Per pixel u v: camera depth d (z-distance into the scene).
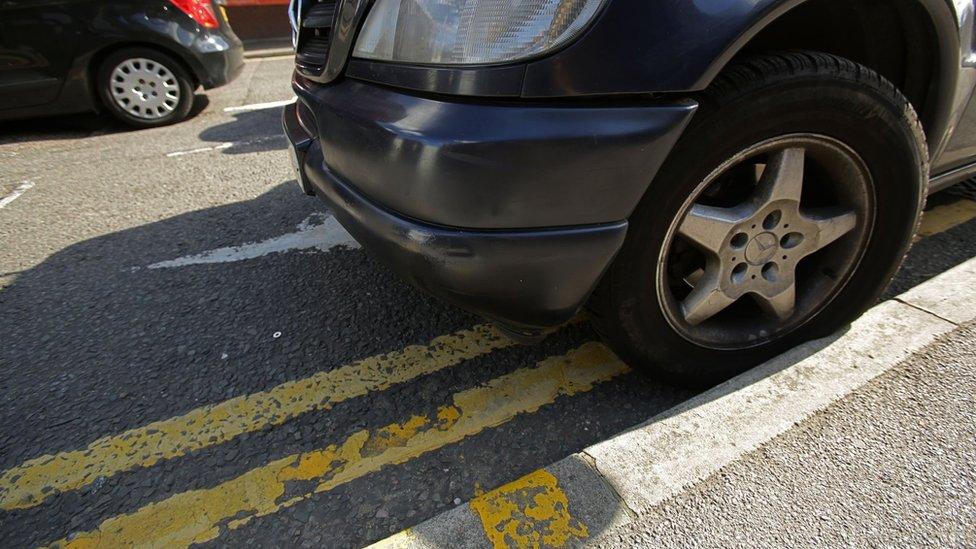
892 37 1.75
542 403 1.92
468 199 1.25
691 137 1.40
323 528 1.54
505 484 1.60
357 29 1.52
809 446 1.61
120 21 4.84
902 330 1.97
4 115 4.89
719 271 1.69
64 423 1.90
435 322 2.33
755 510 1.46
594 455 1.60
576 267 1.38
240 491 1.65
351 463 1.72
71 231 3.20
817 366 1.85
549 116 1.22
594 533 1.42
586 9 1.19
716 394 1.77
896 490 1.49
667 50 1.24
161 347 2.24
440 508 1.58
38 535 1.56
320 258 2.82
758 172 1.69
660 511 1.46
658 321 1.70
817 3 1.66
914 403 1.72
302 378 2.06
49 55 4.78
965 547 1.36
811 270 1.92
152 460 1.77
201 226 3.21
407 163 1.27
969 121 2.05
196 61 5.18
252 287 2.60
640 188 1.34
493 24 1.22
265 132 5.01
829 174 1.70
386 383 2.03
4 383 2.07
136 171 4.11
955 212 2.88
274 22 9.88
